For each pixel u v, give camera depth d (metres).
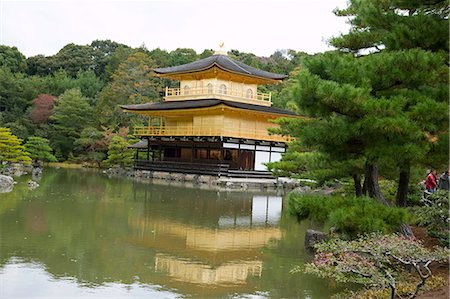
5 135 45.06
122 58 96.25
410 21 12.66
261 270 14.66
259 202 32.81
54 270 13.62
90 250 16.14
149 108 55.75
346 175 17.77
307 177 21.19
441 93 12.12
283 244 18.64
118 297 11.66
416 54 11.45
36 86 80.81
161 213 25.27
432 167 12.93
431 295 10.18
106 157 67.06
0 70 79.69
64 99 71.00
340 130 11.49
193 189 40.22
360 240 10.54
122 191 35.56
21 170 47.84
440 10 13.50
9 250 15.45
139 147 58.44
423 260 9.83
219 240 19.03
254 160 51.62
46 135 70.75
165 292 12.23
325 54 12.37
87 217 22.55
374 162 11.98
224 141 49.38
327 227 21.44
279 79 57.06
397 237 10.47
